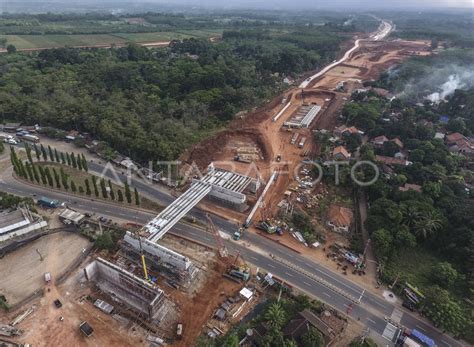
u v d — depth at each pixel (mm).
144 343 86688
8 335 85875
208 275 106812
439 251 121312
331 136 191375
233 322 92812
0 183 145375
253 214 133375
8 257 109125
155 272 106750
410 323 96188
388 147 173875
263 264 112188
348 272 111375
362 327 93938
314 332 84312
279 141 186750
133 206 136000
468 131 194375
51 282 100938
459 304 102688
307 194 145625
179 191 146250
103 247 112188
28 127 190500
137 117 189500
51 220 125500
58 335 87125
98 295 98625
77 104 194125
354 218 135250
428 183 139000
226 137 187625
